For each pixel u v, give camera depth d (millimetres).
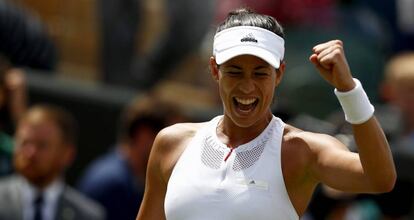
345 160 11992
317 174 12258
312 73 25625
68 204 20156
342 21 27453
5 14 25797
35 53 26312
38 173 19828
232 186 12195
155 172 12945
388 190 11922
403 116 23672
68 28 27438
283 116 21797
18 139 20016
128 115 23641
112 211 22016
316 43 26359
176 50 27203
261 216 12109
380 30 28266
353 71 26766
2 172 21500
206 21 27219
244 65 12117
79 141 25578
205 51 27156
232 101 12211
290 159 12297
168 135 12875
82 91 25609
